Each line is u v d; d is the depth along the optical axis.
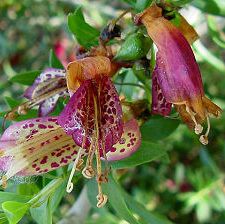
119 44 0.10
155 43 0.09
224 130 0.21
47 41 0.27
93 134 0.09
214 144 0.22
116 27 0.10
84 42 0.11
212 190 0.19
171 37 0.09
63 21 0.24
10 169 0.09
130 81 0.12
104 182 0.09
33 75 0.12
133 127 0.09
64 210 0.18
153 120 0.11
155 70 0.09
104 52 0.10
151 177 0.22
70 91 0.09
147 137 0.11
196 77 0.09
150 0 0.10
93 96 0.09
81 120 0.09
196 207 0.21
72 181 0.10
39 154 0.09
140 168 0.22
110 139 0.09
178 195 0.21
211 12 0.12
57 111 0.11
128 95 0.12
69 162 0.09
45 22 0.27
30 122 0.09
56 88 0.10
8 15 0.27
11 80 0.12
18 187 0.10
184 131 0.20
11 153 0.09
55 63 0.12
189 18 0.15
